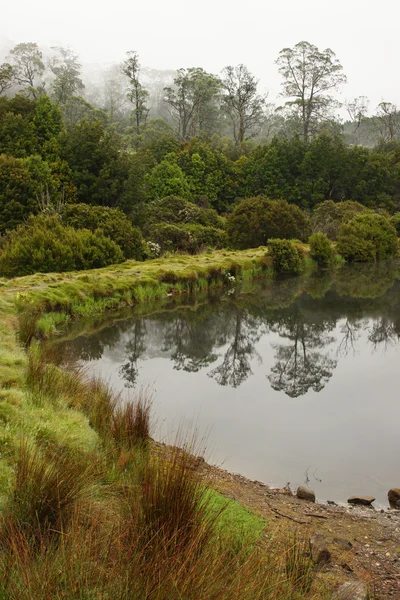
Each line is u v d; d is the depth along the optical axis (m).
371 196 50.56
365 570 3.92
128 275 19.44
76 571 2.56
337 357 11.82
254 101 71.81
